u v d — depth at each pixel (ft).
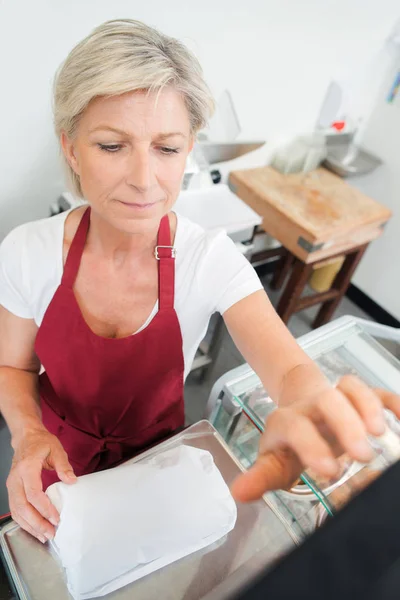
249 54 5.62
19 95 4.33
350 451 1.10
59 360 2.77
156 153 2.05
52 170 5.01
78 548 1.91
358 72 6.93
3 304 2.75
